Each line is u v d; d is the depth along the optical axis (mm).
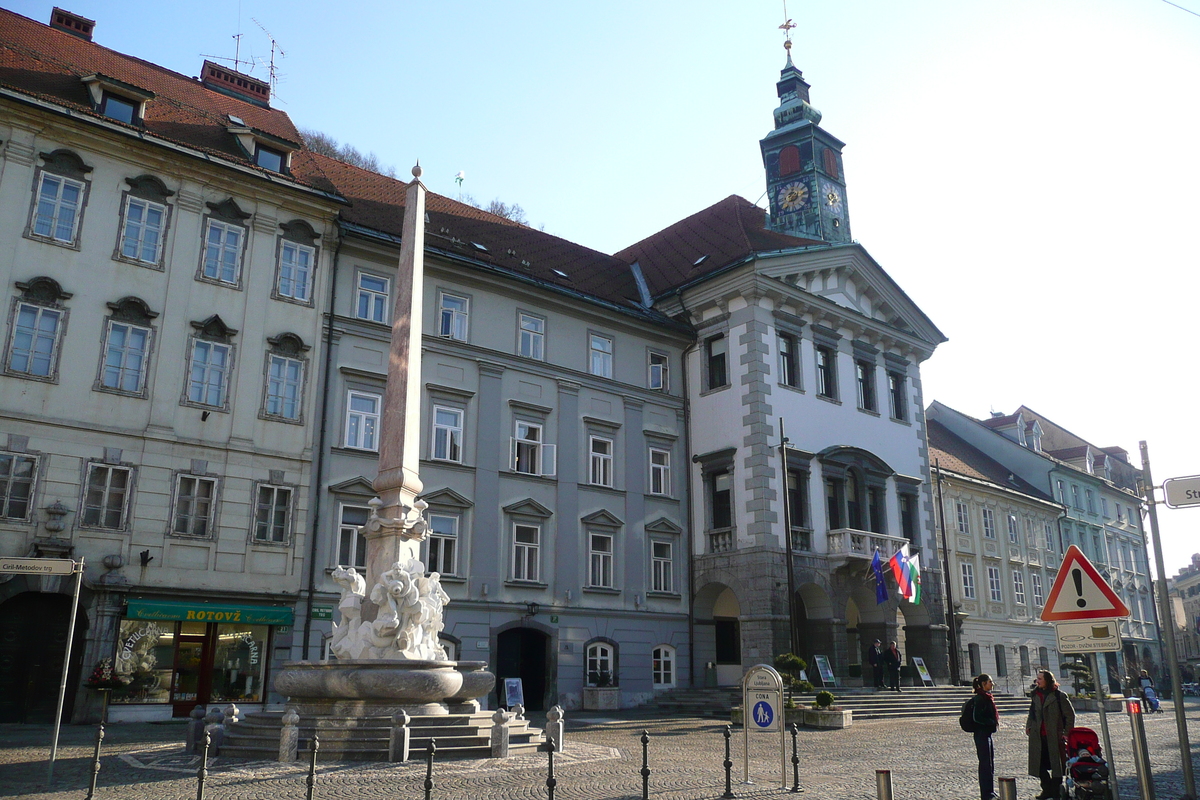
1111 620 9703
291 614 25500
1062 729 11547
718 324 36906
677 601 34688
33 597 22594
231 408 25859
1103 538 62656
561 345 34125
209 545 24719
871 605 36844
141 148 25547
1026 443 60781
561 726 17312
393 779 13047
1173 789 14133
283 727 14664
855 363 39875
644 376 36438
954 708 31219
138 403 24438
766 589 32469
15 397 22703
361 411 28578
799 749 19219
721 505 35406
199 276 26094
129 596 23156
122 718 22641
